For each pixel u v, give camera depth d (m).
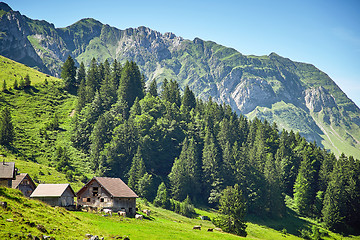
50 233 52.88
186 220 143.25
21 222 52.81
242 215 115.88
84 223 65.94
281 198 184.25
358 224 177.75
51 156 183.38
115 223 78.00
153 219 110.31
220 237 85.19
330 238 161.12
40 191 98.62
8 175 89.56
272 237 145.75
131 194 109.31
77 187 147.38
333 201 177.50
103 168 180.00
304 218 182.50
